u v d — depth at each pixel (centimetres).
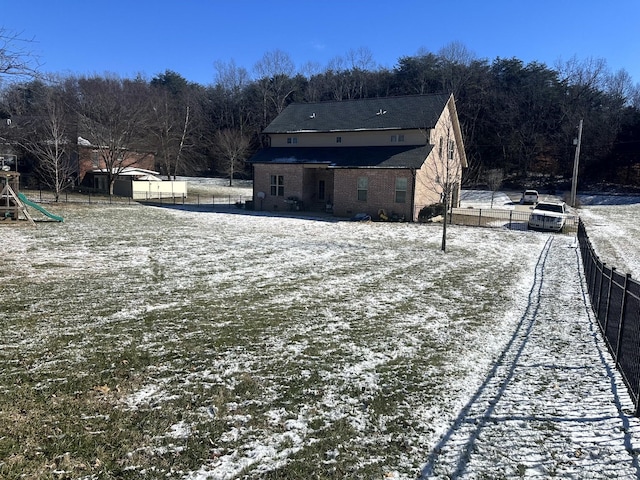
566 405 525
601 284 853
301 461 401
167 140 5631
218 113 7550
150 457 396
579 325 864
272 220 2611
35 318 764
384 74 7250
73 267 1194
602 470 393
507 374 619
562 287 1192
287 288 1059
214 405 497
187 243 1688
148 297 929
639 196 4772
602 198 4659
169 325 757
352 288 1087
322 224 2469
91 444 410
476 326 835
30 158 3966
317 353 664
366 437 446
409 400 530
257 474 381
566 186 5616
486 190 5219
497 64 6794
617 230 2633
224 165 6838
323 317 843
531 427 471
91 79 5566
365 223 2552
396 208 2733
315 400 520
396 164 2695
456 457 414
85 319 770
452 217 2962
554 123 6222
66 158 3975
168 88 7706
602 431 463
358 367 621
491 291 1119
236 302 920
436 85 6575
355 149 3061
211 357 630
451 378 599
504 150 6066
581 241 1781
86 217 2414
